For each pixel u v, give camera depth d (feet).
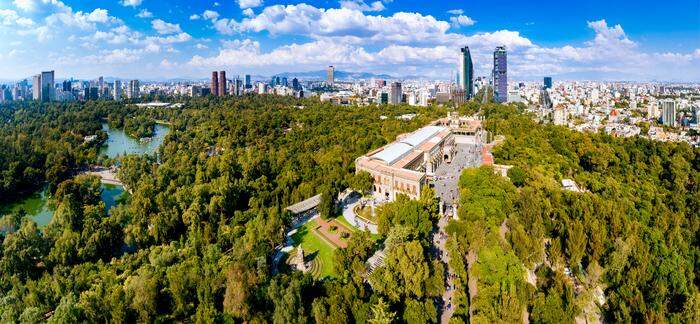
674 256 564.71
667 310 495.82
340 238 643.45
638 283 525.34
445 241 609.83
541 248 554.46
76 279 526.16
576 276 552.00
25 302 485.97
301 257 557.33
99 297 467.11
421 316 407.85
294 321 406.62
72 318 426.10
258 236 586.86
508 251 510.17
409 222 581.12
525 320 458.91
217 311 436.76
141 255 609.42
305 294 457.27
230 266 477.36
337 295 424.46
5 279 566.77
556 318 430.20
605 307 486.38
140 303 451.53
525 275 531.50
